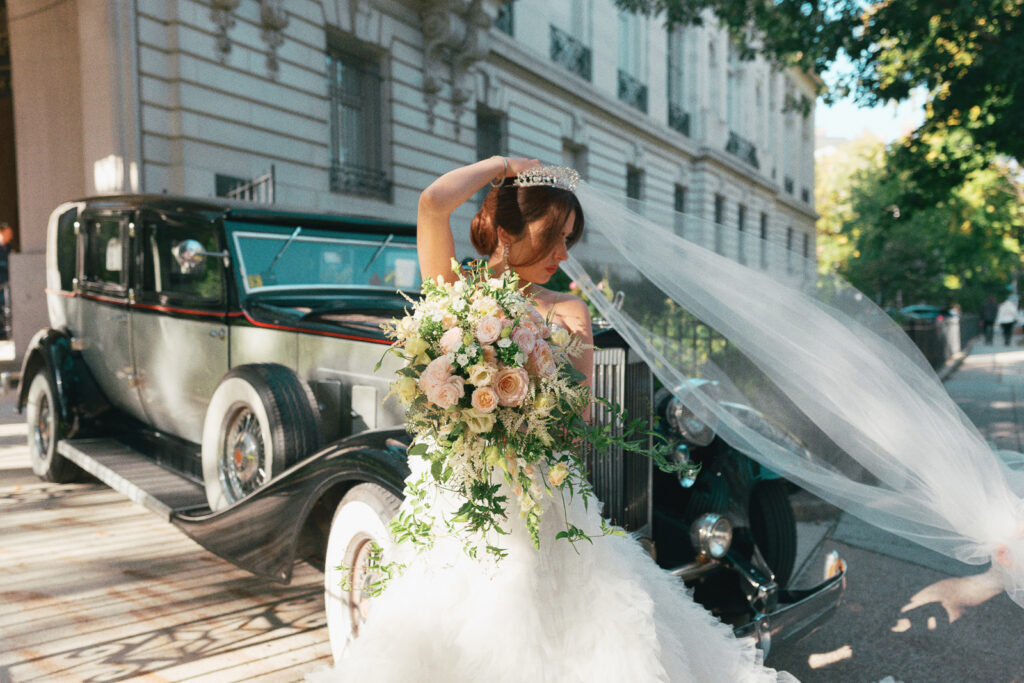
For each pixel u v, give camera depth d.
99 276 4.45
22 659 2.63
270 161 9.64
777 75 30.27
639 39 19.56
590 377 1.66
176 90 8.51
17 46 9.44
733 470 2.86
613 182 18.16
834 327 2.04
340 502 2.39
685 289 2.11
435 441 1.52
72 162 9.18
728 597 2.70
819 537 4.42
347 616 2.34
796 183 33.16
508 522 1.57
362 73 11.48
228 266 3.57
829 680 2.71
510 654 1.50
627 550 1.75
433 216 1.57
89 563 3.60
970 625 3.22
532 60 14.52
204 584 3.40
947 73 9.95
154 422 4.19
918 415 1.87
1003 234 23.36
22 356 9.70
